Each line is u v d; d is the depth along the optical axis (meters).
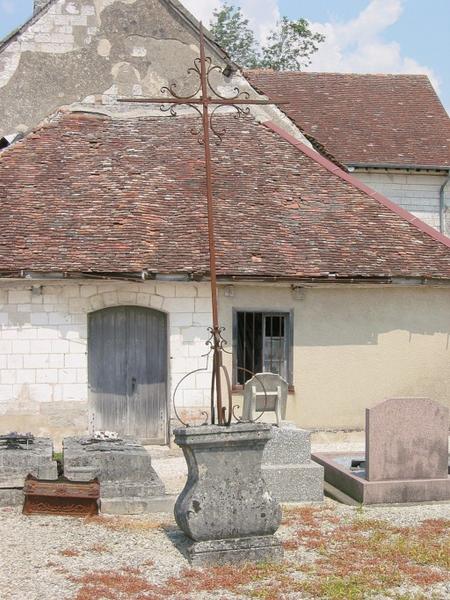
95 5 19.34
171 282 15.33
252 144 18.67
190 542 8.75
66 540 9.41
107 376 15.59
